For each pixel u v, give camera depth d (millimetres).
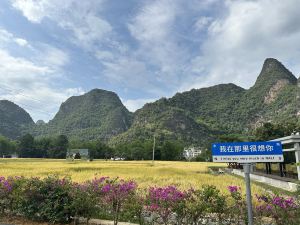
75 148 139875
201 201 8359
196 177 33500
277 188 25281
